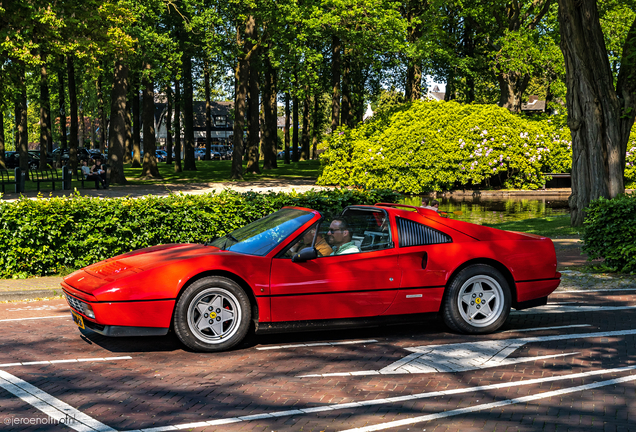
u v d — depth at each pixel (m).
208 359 5.40
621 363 5.29
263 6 31.45
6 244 9.28
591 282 9.29
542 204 25.88
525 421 4.01
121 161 31.23
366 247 6.06
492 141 31.12
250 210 10.41
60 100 47.84
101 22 23.12
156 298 5.38
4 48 20.41
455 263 6.19
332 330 6.55
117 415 4.04
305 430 3.81
